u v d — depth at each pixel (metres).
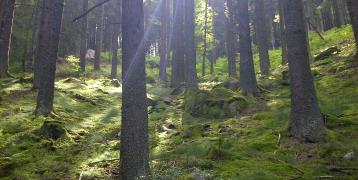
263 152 10.59
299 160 9.62
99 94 23.12
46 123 13.06
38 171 9.80
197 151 10.73
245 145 11.15
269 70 29.12
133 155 8.39
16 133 13.02
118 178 8.72
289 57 11.66
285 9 11.80
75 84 25.48
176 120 16.73
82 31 37.91
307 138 10.82
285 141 11.15
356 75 18.28
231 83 22.72
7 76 23.88
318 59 26.38
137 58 8.69
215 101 17.20
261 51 27.98
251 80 20.05
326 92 16.83
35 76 21.02
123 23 8.85
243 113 16.50
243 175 8.45
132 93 8.58
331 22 49.69
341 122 11.66
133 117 8.51
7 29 23.78
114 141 12.89
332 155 9.52
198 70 51.59
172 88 28.83
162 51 38.88
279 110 15.27
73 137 13.20
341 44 30.02
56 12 16.31
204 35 38.88
